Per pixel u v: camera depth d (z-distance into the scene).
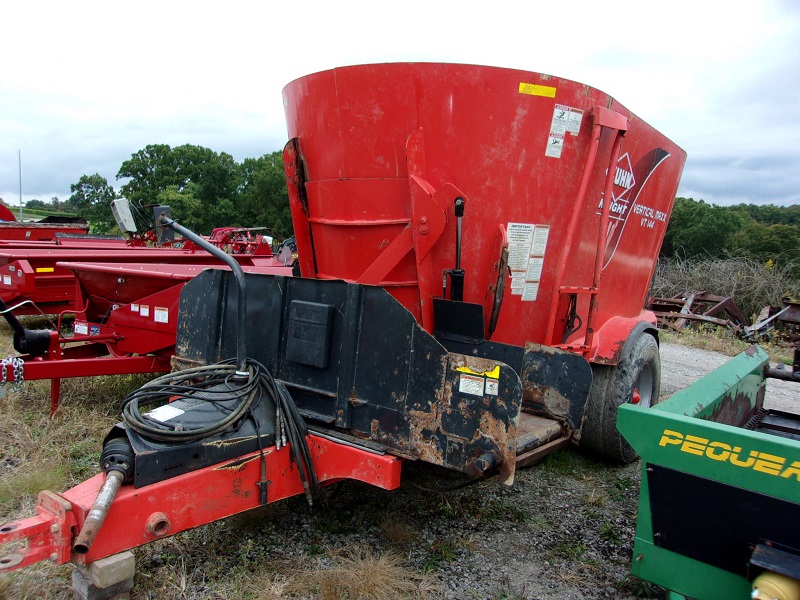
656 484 2.40
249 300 3.40
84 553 2.18
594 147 3.62
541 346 3.20
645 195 4.86
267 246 14.23
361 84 3.42
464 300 3.53
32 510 3.21
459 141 3.37
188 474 2.54
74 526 2.24
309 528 3.29
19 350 4.48
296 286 3.22
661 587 2.67
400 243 3.41
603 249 3.96
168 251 8.25
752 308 15.28
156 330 4.93
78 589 2.39
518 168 3.46
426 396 2.76
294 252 10.50
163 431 2.48
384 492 3.77
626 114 4.12
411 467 4.01
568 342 3.97
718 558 2.29
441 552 3.15
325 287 3.09
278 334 3.26
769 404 7.26
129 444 2.47
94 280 5.65
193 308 3.66
